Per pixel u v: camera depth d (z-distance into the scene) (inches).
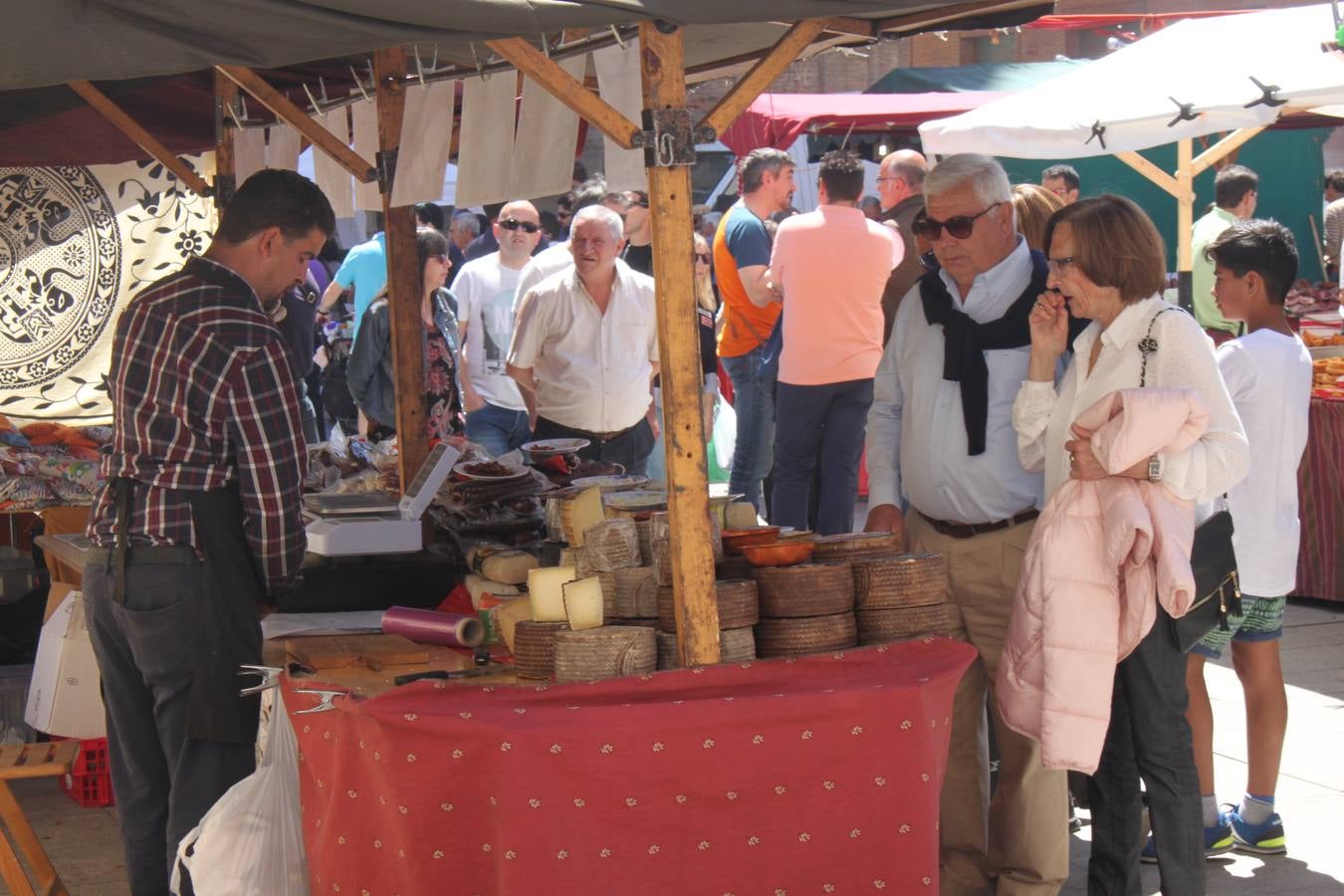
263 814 132.9
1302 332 355.9
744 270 298.0
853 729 118.7
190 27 101.0
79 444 261.0
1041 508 152.9
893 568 129.6
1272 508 180.7
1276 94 233.3
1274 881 175.0
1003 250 154.6
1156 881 174.9
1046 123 258.2
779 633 125.6
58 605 212.2
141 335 134.3
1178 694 139.1
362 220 497.0
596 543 132.1
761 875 117.7
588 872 114.6
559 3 104.0
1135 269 137.8
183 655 135.9
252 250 138.6
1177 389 130.6
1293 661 270.5
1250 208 385.1
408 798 115.2
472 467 177.9
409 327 182.7
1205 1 660.1
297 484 135.6
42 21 99.3
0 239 282.8
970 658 126.2
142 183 289.4
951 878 162.2
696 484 118.1
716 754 116.2
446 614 146.3
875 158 485.7
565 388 253.8
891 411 163.6
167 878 147.3
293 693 128.9
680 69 114.4
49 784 225.0
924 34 171.9
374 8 100.3
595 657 118.6
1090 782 150.9
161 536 133.8
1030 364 145.9
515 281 324.8
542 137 146.9
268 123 221.1
